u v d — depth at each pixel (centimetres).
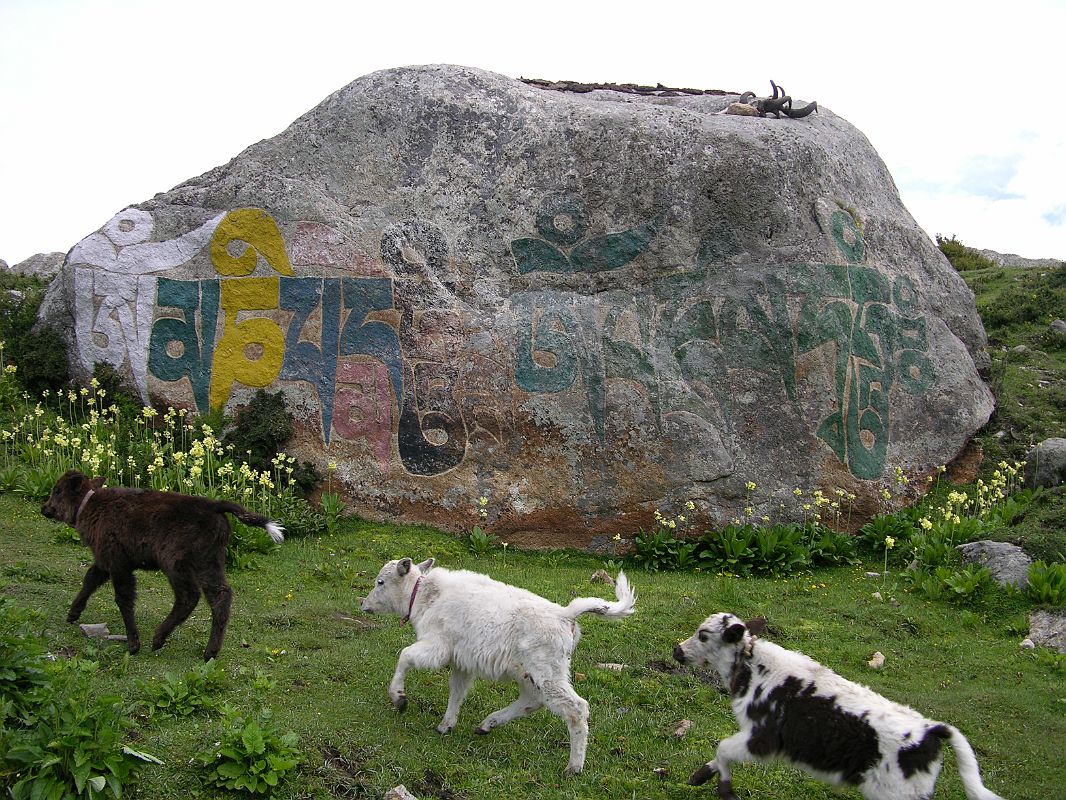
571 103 1344
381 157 1302
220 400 1251
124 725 580
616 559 1193
